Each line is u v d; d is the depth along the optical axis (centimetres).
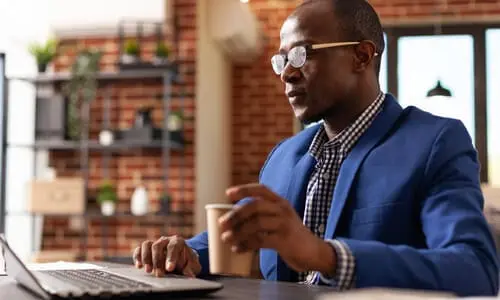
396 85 566
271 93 591
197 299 93
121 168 486
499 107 554
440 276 98
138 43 484
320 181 136
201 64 489
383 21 572
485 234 110
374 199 123
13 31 484
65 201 455
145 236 478
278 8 590
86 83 460
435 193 118
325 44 133
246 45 546
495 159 551
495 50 561
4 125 485
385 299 72
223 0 514
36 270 127
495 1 560
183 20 484
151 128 460
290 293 101
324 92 134
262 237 89
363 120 136
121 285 95
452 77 562
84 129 469
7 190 499
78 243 487
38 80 482
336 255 95
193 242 142
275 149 160
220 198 556
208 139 512
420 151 123
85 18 472
